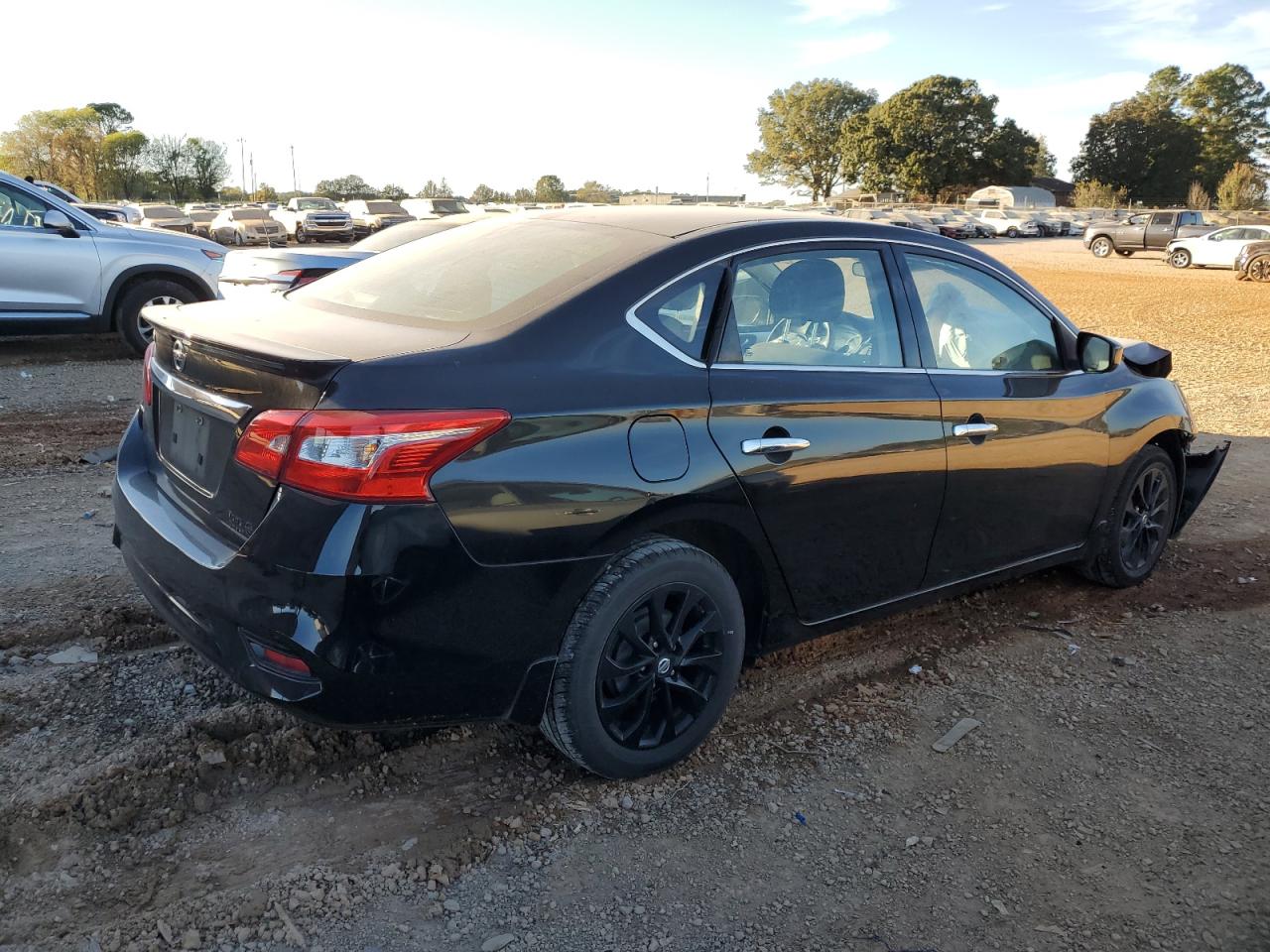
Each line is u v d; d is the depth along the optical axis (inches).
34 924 89.6
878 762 124.7
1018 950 94.7
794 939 94.6
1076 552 169.9
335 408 92.0
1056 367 163.2
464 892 98.0
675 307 113.9
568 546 101.4
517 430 97.8
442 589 95.1
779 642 129.4
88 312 362.3
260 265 354.0
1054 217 2304.4
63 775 109.2
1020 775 123.2
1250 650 161.2
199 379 106.0
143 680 130.2
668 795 115.2
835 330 129.8
